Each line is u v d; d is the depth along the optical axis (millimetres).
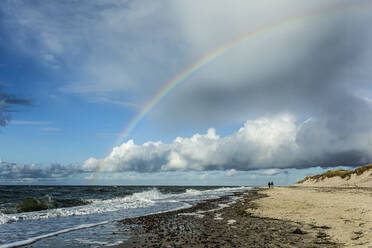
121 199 39406
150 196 49750
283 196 36250
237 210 22516
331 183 82562
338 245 9266
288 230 12648
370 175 70562
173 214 20328
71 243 10609
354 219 14703
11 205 26859
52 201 28062
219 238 11055
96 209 24531
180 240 10789
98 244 10375
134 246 9945
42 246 10117
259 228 13359
